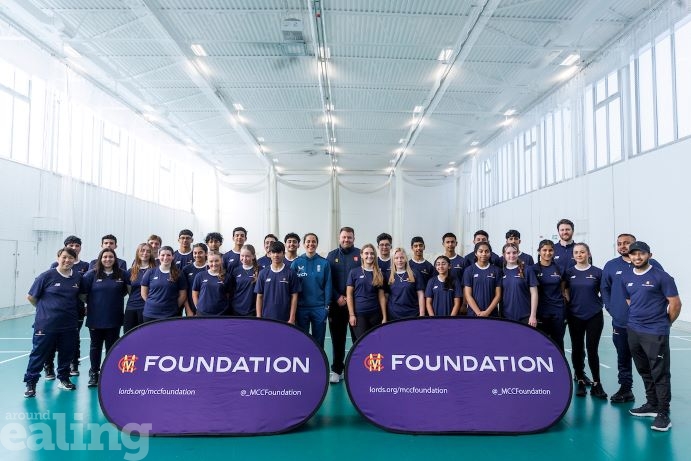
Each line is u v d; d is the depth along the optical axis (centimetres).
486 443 282
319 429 303
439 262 404
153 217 1515
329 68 928
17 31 740
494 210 1536
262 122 1298
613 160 912
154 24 727
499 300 388
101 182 1145
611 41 821
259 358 308
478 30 733
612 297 364
